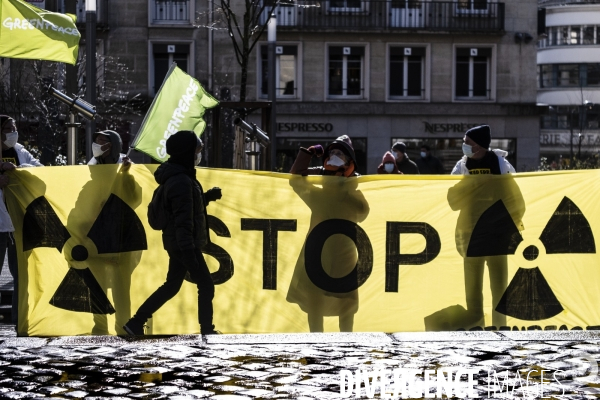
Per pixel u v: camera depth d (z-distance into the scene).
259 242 8.24
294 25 39.97
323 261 8.23
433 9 40.97
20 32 9.63
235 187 8.23
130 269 8.08
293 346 7.12
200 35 39.12
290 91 40.47
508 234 8.23
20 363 6.59
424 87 41.09
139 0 38.72
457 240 8.23
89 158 14.90
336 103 40.09
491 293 8.23
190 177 7.88
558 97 76.12
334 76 40.66
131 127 38.78
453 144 40.91
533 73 41.34
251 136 14.54
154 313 8.01
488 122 41.00
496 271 8.21
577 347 7.13
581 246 8.23
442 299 8.23
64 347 7.09
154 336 7.50
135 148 9.24
